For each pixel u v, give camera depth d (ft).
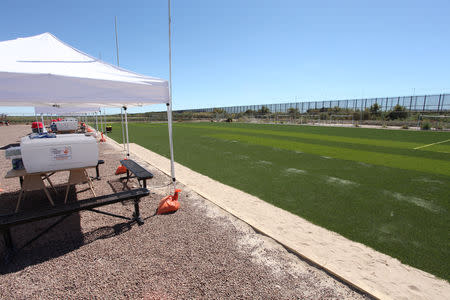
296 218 13.34
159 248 10.38
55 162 11.97
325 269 9.02
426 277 8.60
